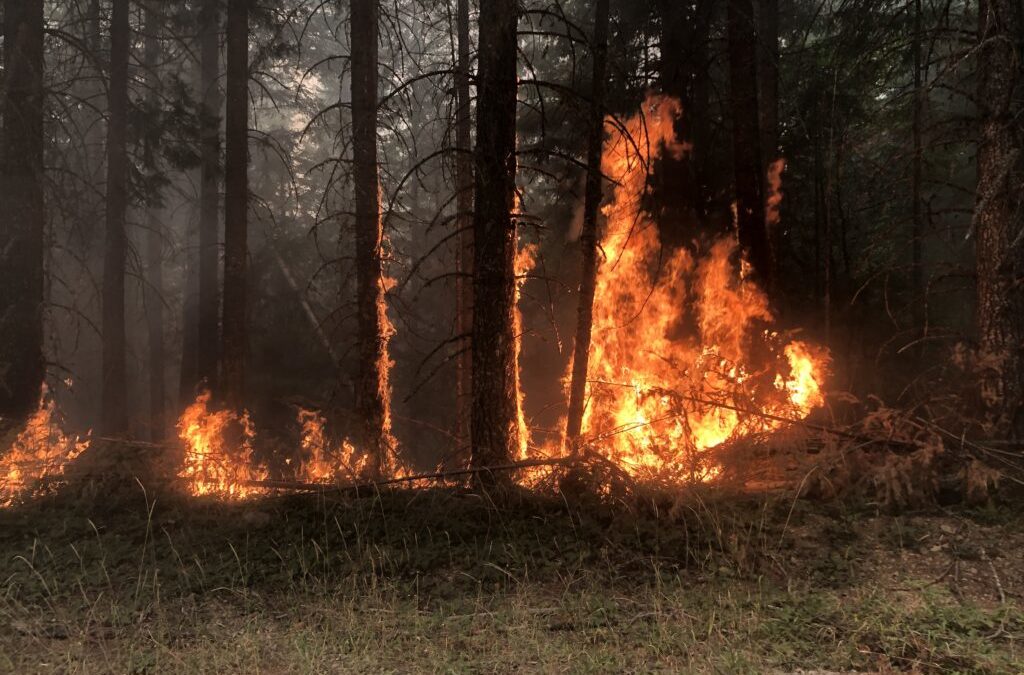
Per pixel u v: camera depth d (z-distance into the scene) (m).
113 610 6.50
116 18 17.45
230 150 16.19
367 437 11.91
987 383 8.45
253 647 5.79
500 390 8.93
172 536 8.40
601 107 9.07
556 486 8.48
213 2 18.53
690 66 17.12
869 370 15.06
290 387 22.75
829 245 16.00
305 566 7.33
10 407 11.55
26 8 12.34
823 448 8.27
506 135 8.96
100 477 9.51
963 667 5.13
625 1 17.95
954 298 16.55
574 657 5.56
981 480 7.38
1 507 9.23
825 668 5.23
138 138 17.84
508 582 7.05
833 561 6.82
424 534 8.05
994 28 8.42
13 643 6.03
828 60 16.39
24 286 11.84
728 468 8.30
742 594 6.36
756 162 11.77
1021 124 8.47
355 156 12.30
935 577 6.49
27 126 12.04
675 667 5.35
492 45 8.95
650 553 7.33
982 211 8.34
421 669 5.49
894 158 9.82
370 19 12.51
